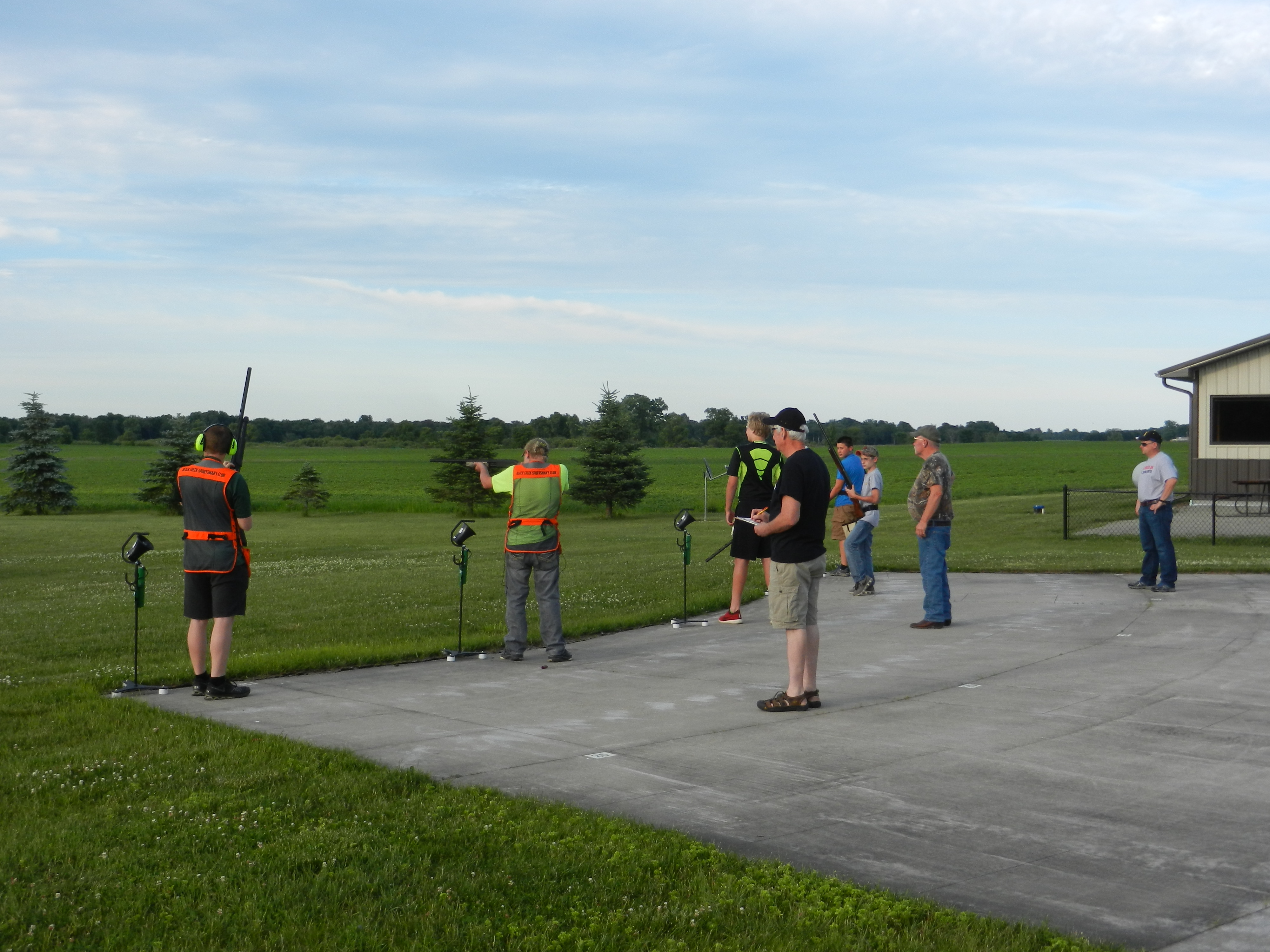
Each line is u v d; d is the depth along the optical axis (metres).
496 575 18.30
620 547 24.92
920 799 5.25
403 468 92.88
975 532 25.84
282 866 4.37
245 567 8.09
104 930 3.79
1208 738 6.32
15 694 8.08
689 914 3.88
